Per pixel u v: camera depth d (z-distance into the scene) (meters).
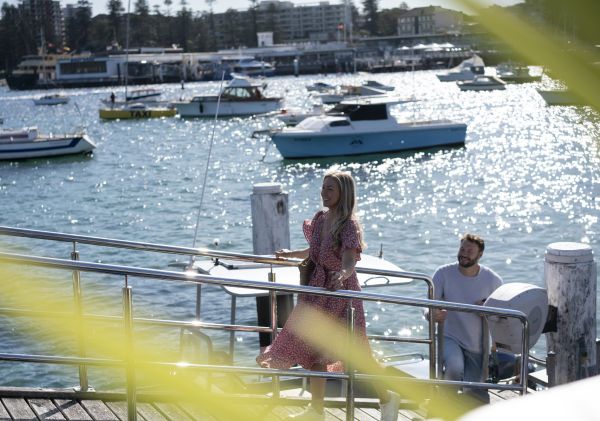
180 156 60.03
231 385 8.58
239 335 17.09
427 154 54.59
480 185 41.81
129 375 5.85
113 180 49.09
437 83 151.25
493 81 117.31
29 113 117.12
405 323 17.89
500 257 26.05
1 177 51.91
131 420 5.88
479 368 8.59
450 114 84.81
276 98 89.19
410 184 43.81
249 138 70.12
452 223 32.38
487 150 54.94
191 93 149.62
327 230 6.22
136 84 197.38
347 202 6.14
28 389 6.75
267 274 9.12
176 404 6.97
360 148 54.59
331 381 9.57
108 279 21.09
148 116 95.62
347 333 6.24
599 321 17.00
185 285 20.66
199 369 5.98
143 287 20.50
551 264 9.07
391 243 29.11
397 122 55.25
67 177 51.19
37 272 21.05
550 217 32.53
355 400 7.59
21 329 15.90
